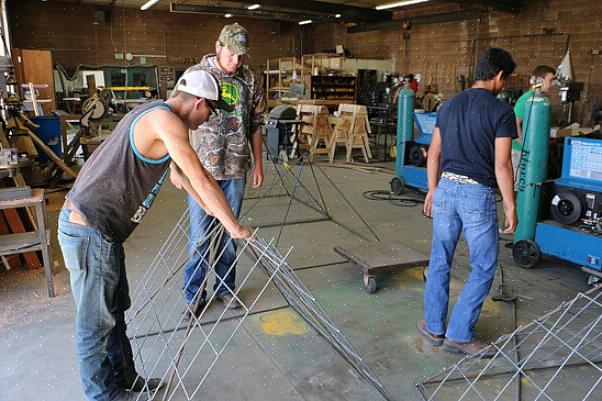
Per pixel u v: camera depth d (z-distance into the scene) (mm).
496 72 2236
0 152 3521
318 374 2230
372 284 3039
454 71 11656
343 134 7871
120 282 1947
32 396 2043
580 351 2393
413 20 12359
